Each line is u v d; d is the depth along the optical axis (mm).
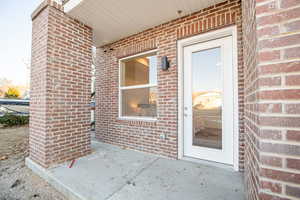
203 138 2855
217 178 2217
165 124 3096
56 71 2729
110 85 4160
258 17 980
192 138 2971
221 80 2688
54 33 2707
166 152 3066
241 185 2031
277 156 887
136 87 3783
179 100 2984
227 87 2617
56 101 2723
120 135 3834
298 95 850
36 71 2895
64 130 2838
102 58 4391
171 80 3039
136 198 1781
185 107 3053
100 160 2920
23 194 2053
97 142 4227
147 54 3658
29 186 2248
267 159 914
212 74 2787
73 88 3008
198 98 2922
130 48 3740
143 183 2104
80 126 3119
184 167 2592
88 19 3072
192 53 3000
